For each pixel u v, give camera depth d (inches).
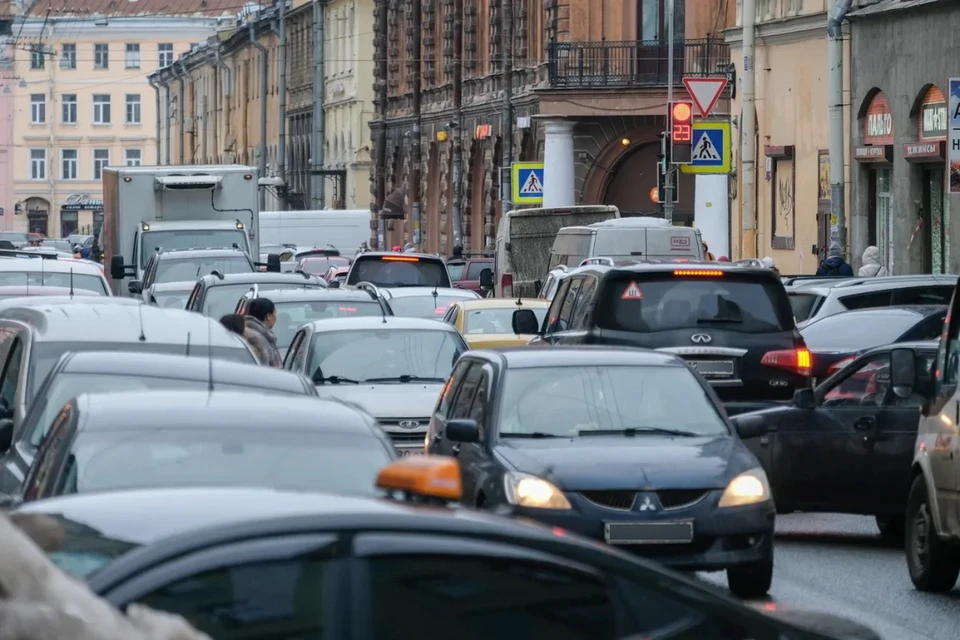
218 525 520.4
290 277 3090.6
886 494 1662.2
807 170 4485.7
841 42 3553.2
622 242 3725.4
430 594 522.0
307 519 522.9
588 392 1444.4
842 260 3425.2
